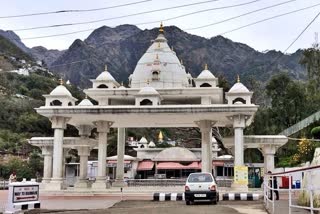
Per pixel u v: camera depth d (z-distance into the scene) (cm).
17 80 11012
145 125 3544
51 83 11400
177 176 5369
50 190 2900
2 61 13625
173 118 3133
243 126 2900
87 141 3297
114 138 6606
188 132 7638
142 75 3484
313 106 4925
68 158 5825
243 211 1627
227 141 3158
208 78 3372
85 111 2958
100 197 2778
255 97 6234
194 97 3281
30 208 1591
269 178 1752
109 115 2988
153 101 2986
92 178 4128
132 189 3081
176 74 3488
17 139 6850
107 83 3422
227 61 16912
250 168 4344
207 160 3119
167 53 3566
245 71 14300
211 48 17962
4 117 7838
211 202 2078
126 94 3306
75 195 2831
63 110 2970
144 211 1648
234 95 2991
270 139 3228
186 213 1538
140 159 5475
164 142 7325
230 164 5062
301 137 4162
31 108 8600
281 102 5109
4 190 3531
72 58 19238
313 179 1378
